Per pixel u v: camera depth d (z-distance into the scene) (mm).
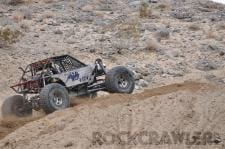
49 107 31969
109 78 35719
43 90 32188
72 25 69688
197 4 87625
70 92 35469
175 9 82250
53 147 23078
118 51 58000
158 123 23938
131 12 78938
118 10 80312
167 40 64438
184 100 26156
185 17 77000
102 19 73312
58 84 32875
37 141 24125
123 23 69500
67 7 81438
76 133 24062
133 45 60844
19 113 34125
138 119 24672
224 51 60750
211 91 27359
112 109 26328
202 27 71875
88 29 67688
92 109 26781
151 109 25641
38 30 66562
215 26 72625
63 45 60344
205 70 54438
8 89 46156
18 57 54656
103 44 60969
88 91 36250
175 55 58500
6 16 73938
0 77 48531
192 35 67188
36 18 72938
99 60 37031
